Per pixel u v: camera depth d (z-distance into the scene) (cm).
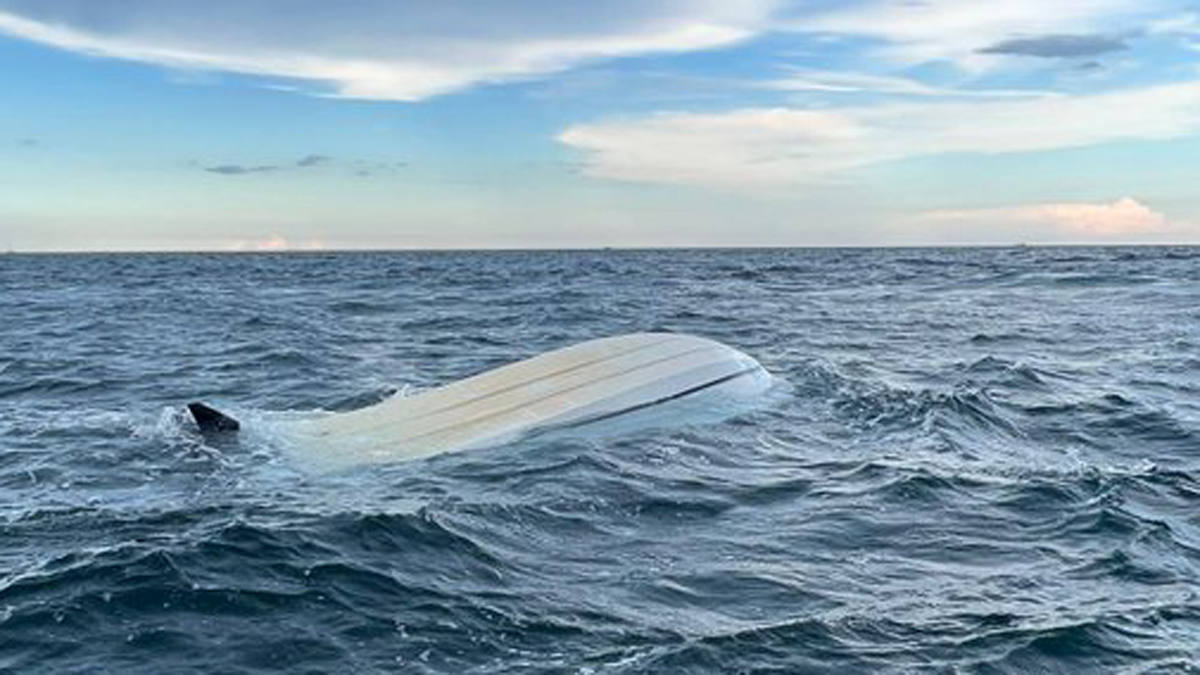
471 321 3478
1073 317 3409
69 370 2283
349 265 11081
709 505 1125
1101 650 754
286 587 857
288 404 1827
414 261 13262
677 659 735
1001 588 882
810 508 1117
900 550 983
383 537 973
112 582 856
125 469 1301
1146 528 1036
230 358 2481
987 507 1119
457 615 811
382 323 3447
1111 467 1315
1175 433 1536
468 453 1330
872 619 809
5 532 1023
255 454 1359
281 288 5934
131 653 746
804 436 1458
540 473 1236
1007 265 7869
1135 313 3528
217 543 940
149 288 6034
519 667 727
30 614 803
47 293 5503
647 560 948
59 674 716
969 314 3581
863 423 1545
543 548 977
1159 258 9238
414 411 1512
